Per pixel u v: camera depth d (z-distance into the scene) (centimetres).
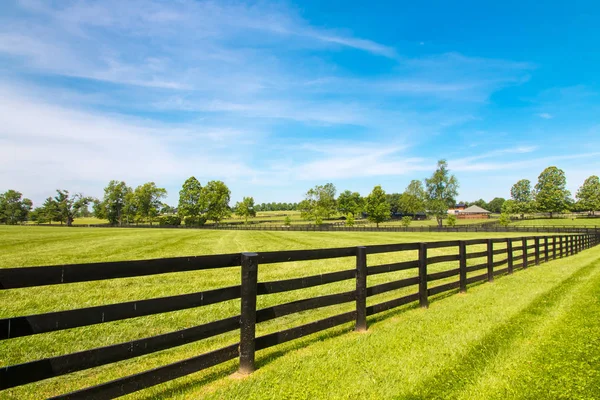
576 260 1313
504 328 461
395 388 305
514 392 299
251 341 331
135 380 257
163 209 9688
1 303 627
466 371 337
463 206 14475
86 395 233
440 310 560
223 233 3750
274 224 8256
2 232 3281
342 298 436
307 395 291
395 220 10319
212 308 609
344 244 2231
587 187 9075
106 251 1486
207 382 313
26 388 316
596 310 544
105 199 9300
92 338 455
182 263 297
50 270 231
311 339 432
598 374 328
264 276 952
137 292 724
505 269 932
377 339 423
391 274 1044
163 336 277
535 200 9212
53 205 9169
